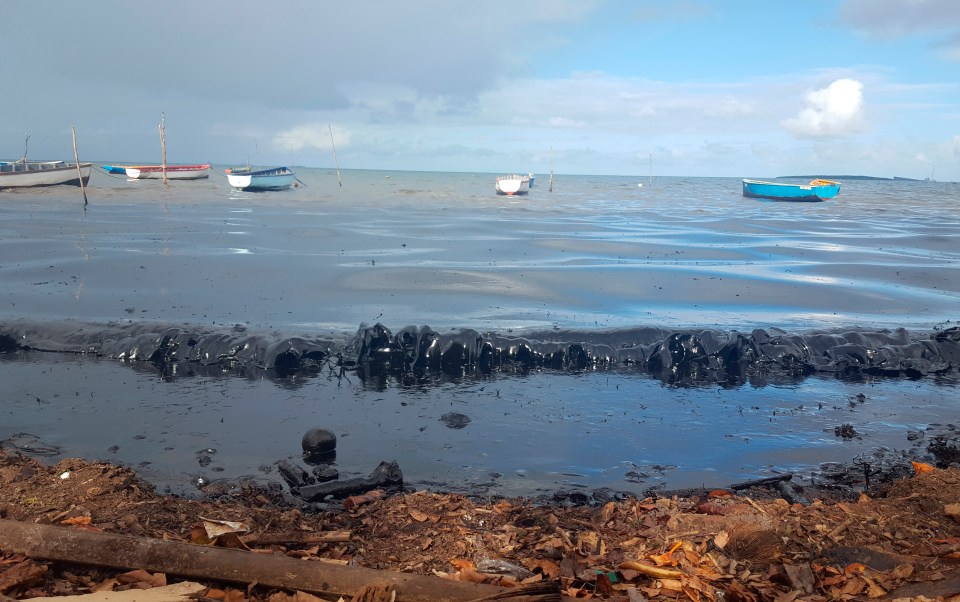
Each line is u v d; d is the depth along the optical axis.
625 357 11.73
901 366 11.67
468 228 31.92
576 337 12.31
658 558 4.58
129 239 24.17
